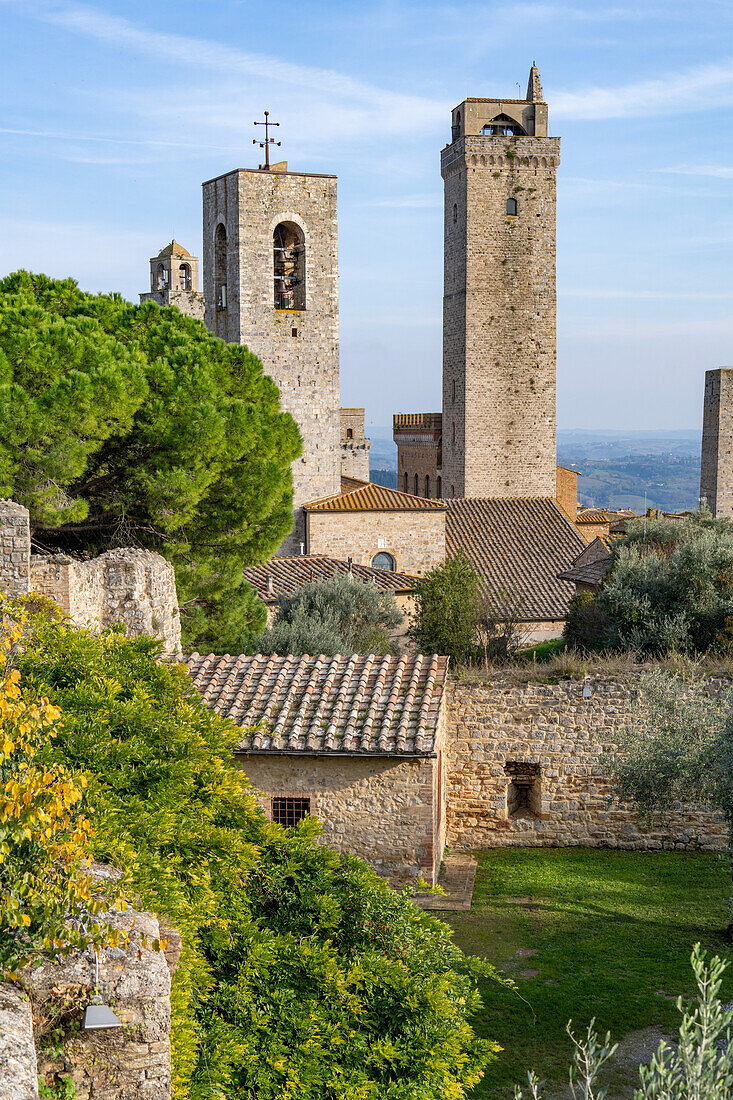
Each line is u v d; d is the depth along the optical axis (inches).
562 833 924.6
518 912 781.9
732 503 3398.1
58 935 281.3
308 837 522.0
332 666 866.1
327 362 2267.5
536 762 920.9
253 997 411.8
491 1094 552.4
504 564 2044.8
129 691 522.3
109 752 452.1
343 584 1541.6
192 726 518.3
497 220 3085.6
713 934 737.0
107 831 373.7
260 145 2230.6
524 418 3157.0
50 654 518.3
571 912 780.6
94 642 542.6
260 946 427.8
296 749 776.3
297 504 2273.6
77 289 1267.2
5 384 937.5
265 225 2188.7
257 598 1298.0
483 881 847.1
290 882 492.4
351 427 4160.9
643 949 714.8
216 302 2298.2
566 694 916.0
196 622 1131.9
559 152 3073.3
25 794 297.3
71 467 948.0
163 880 374.6
